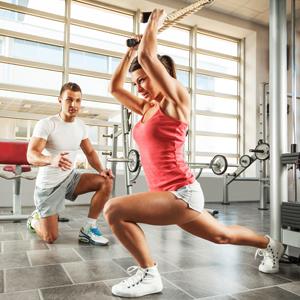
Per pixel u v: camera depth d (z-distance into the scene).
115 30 6.18
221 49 7.45
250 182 7.09
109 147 5.22
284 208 1.96
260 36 7.31
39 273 1.70
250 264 1.93
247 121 7.34
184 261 1.99
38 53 5.59
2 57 5.25
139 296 1.39
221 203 6.43
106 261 1.95
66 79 5.70
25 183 5.11
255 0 6.48
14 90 5.33
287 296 1.43
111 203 1.31
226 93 7.35
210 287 1.53
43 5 5.66
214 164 4.94
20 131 5.86
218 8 6.77
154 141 1.33
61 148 2.43
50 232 2.39
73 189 2.49
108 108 6.27
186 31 6.98
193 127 6.79
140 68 1.37
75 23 5.83
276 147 2.02
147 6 6.21
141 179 6.04
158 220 1.33
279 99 2.03
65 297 1.38
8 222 3.32
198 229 1.42
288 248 2.04
